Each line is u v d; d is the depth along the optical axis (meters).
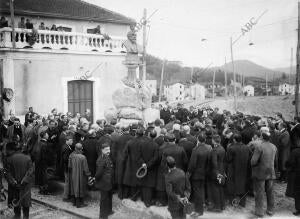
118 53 24.11
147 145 9.91
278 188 12.14
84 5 27.03
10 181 9.45
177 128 10.84
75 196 10.52
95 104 23.66
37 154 12.02
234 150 10.05
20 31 20.39
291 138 12.54
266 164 9.45
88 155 11.28
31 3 24.06
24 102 20.91
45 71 21.52
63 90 22.20
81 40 22.70
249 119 13.57
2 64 20.36
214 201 9.64
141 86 16.75
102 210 9.41
